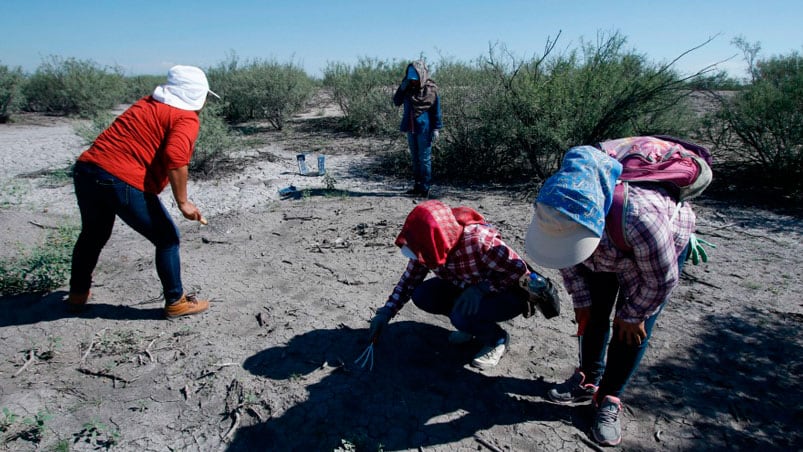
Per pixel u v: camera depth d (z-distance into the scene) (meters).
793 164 6.87
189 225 6.09
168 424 2.89
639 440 2.73
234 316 3.97
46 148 11.20
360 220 6.18
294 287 4.45
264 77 13.82
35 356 3.46
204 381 3.21
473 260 2.88
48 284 4.29
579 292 2.67
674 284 2.24
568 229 2.04
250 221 6.16
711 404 2.96
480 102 8.16
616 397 2.74
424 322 3.85
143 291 4.32
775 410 2.91
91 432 2.81
